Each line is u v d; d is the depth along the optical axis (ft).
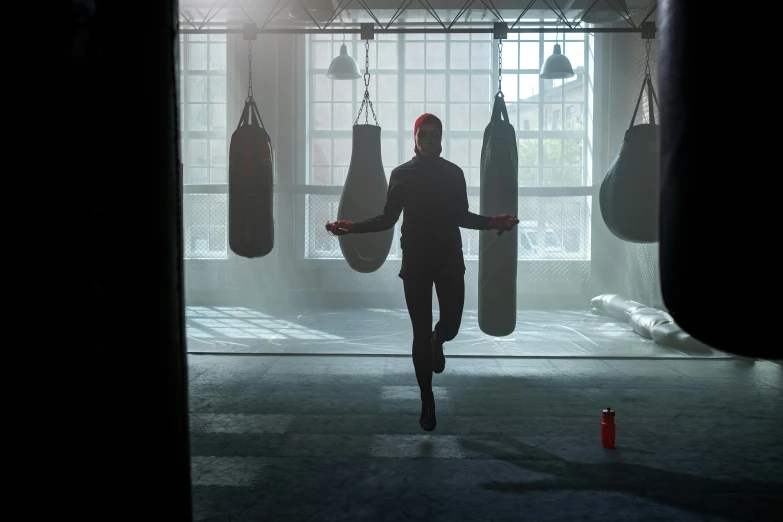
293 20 34.32
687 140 2.56
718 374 17.54
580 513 8.38
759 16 2.34
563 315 33.71
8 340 2.19
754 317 2.39
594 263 36.99
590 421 12.81
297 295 36.70
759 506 8.64
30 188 2.20
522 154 37.88
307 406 13.92
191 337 25.30
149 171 2.41
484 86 37.81
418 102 37.88
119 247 2.36
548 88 37.63
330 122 37.81
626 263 35.96
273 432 12.00
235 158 20.20
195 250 37.37
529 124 37.76
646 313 27.09
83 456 2.32
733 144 2.40
